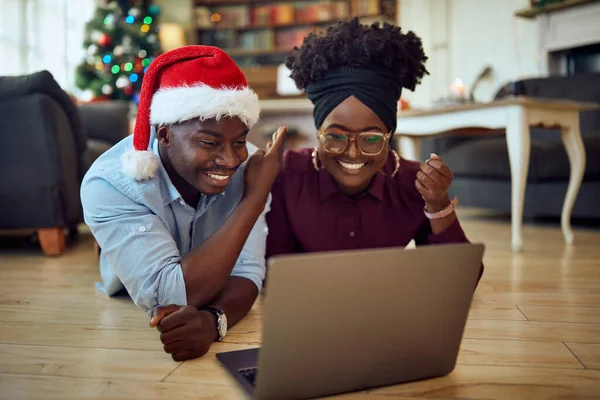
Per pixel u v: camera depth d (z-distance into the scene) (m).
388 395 0.79
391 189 1.30
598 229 2.82
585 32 4.36
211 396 0.78
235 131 0.98
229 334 1.08
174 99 0.96
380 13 6.32
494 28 5.28
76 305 1.36
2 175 2.20
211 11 6.97
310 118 6.11
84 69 5.60
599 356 0.96
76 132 2.43
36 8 5.20
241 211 1.02
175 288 0.97
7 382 0.84
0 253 2.26
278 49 6.77
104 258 1.39
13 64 4.82
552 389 0.81
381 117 1.14
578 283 1.58
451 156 3.35
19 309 1.32
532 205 2.98
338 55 1.13
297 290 0.68
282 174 1.31
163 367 0.90
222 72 1.00
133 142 1.07
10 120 2.20
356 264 0.70
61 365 0.91
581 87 3.42
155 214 1.05
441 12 5.75
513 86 2.21
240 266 1.17
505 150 3.03
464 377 0.86
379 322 0.76
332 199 1.28
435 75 5.84
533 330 1.12
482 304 1.34
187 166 0.99
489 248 2.26
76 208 2.42
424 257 0.75
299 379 0.74
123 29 5.57
